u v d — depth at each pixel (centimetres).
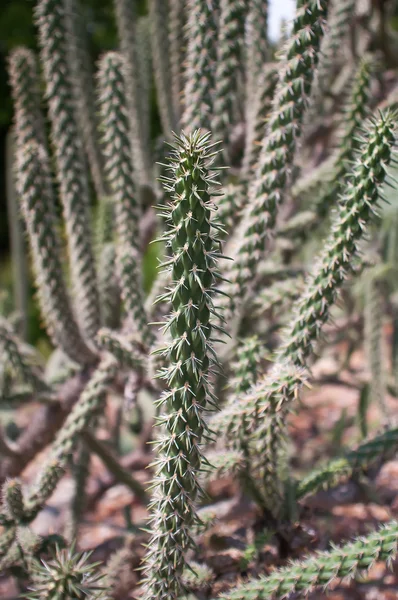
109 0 582
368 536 121
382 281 237
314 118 253
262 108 170
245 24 164
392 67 272
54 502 233
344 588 156
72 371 205
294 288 169
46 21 172
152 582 114
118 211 176
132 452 263
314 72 138
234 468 136
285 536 143
